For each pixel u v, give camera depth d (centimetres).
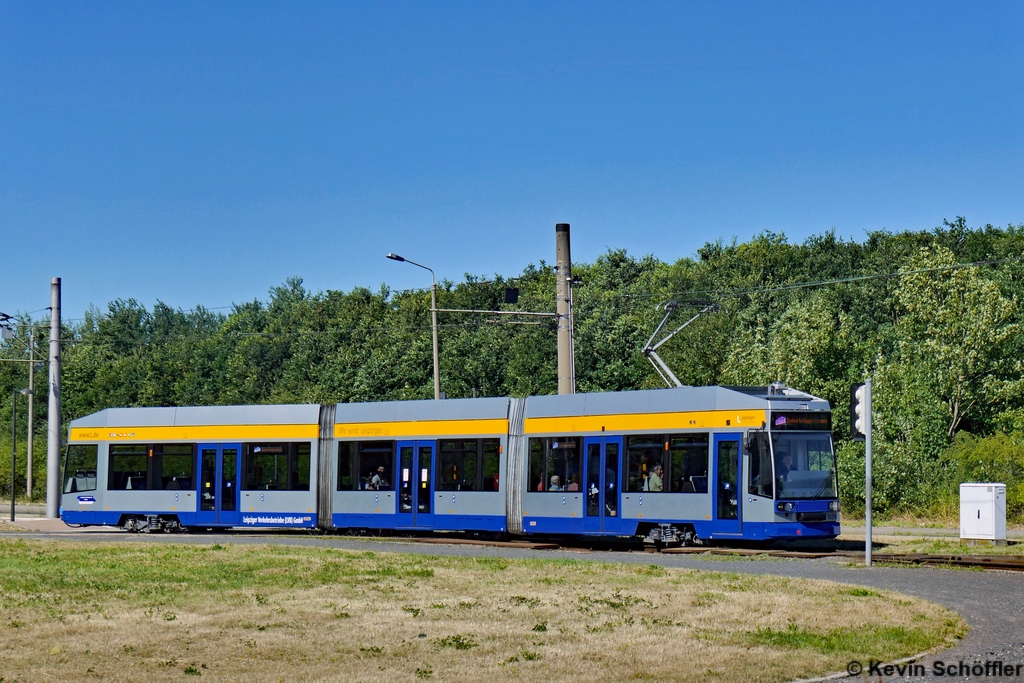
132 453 3281
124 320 12750
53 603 1591
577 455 2709
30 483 5778
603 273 9000
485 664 1159
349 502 3025
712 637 1302
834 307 6488
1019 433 4269
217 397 8900
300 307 9325
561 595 1648
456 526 2866
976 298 4547
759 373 4769
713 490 2481
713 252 9281
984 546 2420
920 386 4369
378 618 1445
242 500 3136
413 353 6888
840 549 2494
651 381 5462
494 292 8412
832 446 2509
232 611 1509
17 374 9556
